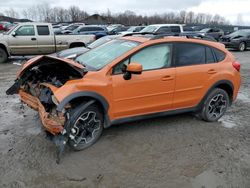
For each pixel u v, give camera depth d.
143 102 4.65
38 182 3.53
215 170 3.91
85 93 4.02
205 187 3.55
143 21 76.44
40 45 13.60
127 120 4.63
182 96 5.05
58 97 3.82
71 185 3.49
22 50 13.32
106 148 4.37
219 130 5.22
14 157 4.05
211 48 5.36
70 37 14.19
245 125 5.53
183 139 4.77
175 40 4.92
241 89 8.40
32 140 4.55
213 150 4.45
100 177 3.66
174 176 3.74
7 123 5.21
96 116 4.32
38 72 4.96
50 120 3.93
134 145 4.49
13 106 6.14
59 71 4.68
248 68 12.24
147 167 3.92
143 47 4.58
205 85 5.24
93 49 5.45
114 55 4.59
